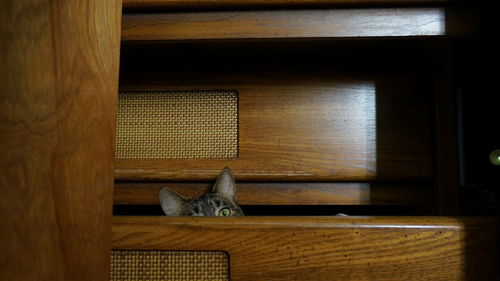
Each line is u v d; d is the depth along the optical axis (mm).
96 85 571
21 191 538
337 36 751
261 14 756
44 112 551
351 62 1007
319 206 1193
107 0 577
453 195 954
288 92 999
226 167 976
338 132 990
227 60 1008
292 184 996
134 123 1008
